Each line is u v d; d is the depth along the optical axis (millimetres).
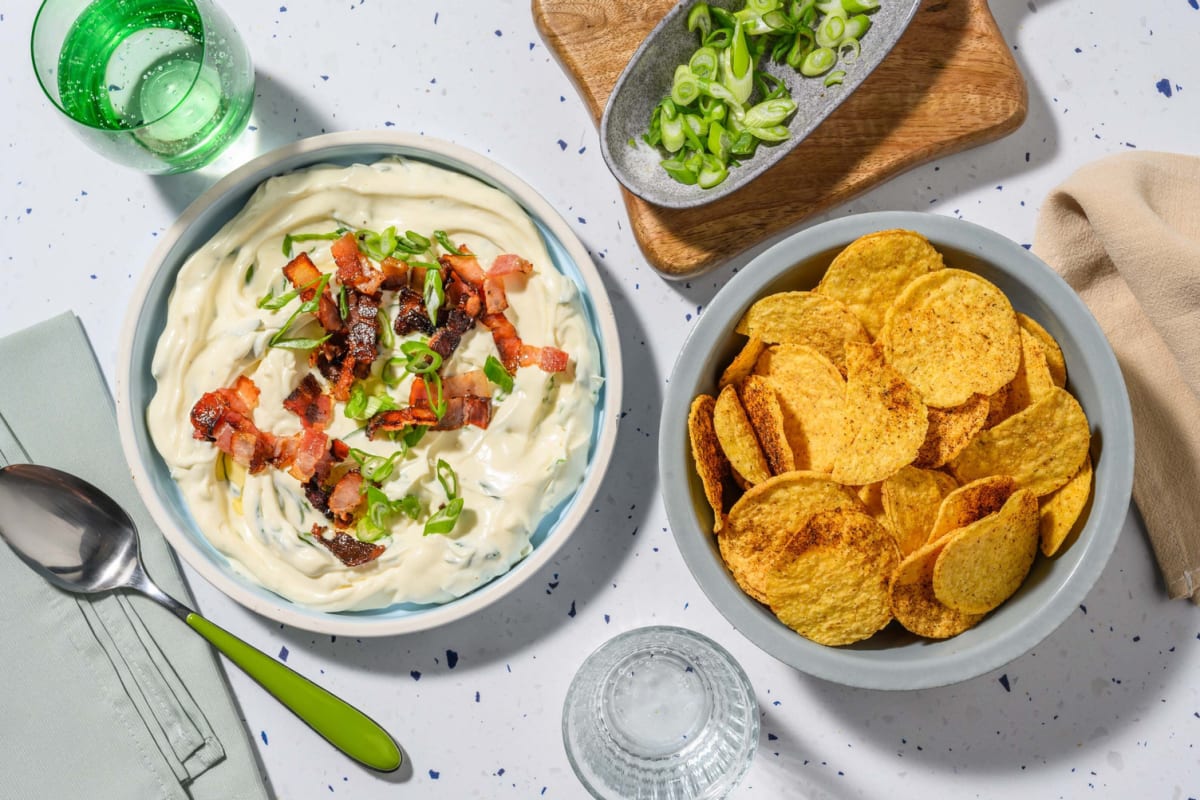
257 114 1439
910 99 1367
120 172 1440
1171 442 1357
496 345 1306
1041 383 1202
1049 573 1208
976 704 1390
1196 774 1371
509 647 1408
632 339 1411
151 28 1354
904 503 1200
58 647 1379
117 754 1374
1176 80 1429
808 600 1182
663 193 1348
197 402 1294
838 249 1221
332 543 1294
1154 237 1265
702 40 1352
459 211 1310
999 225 1420
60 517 1374
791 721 1394
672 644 1374
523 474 1291
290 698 1352
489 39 1437
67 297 1442
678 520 1204
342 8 1440
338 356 1314
